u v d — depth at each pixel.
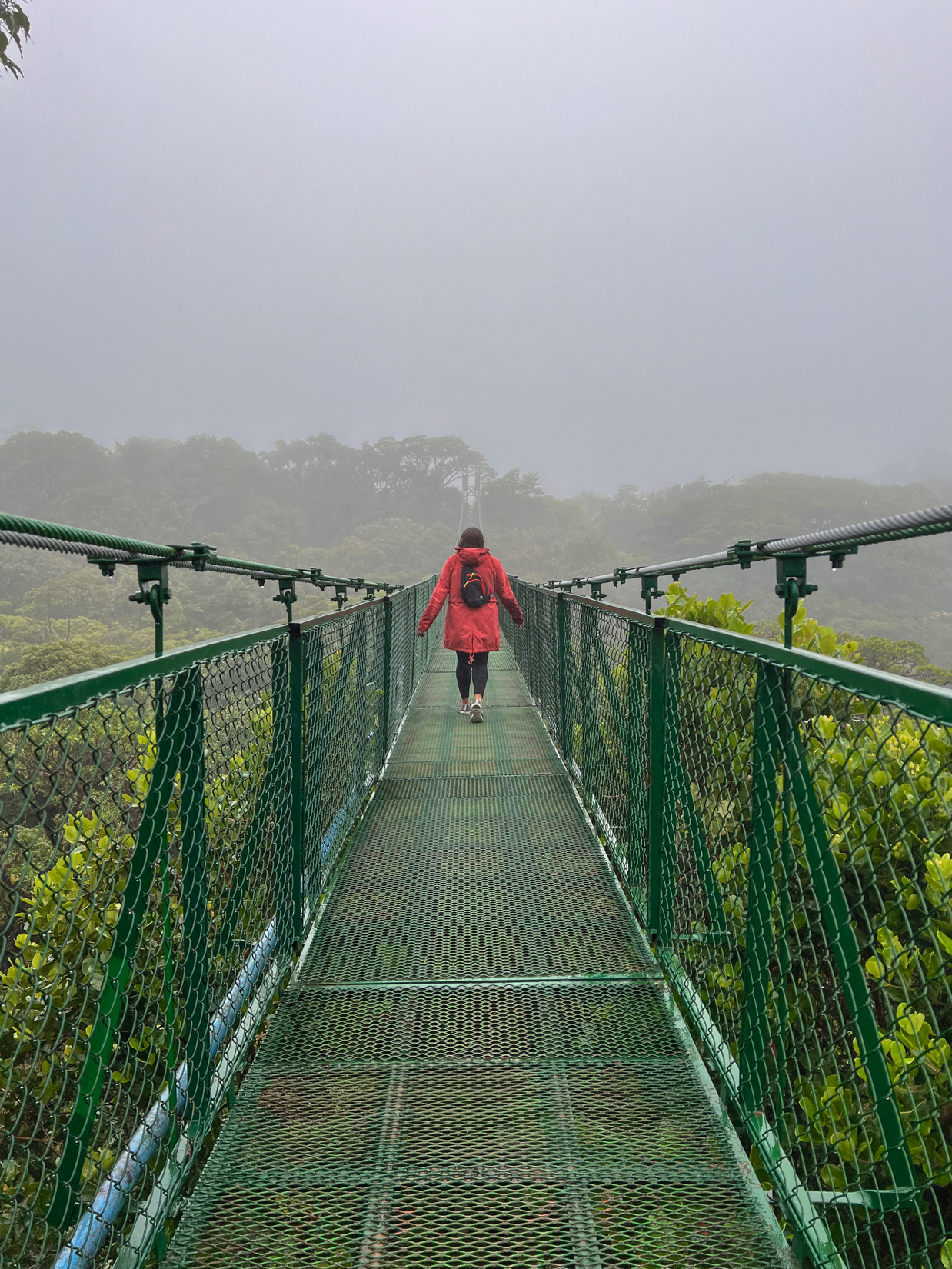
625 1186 1.68
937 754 1.92
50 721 1.05
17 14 5.16
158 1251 1.56
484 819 4.13
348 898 3.20
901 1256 1.65
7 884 0.97
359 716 4.17
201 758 1.77
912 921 1.71
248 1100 1.98
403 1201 1.64
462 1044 2.23
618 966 2.64
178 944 1.72
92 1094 1.34
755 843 1.80
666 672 2.60
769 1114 1.80
